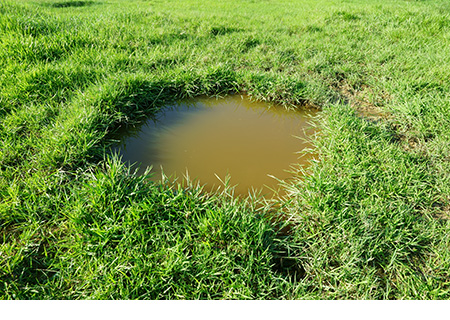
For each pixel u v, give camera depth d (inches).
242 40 199.5
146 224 79.2
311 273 74.6
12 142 101.0
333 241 77.6
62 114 115.6
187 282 69.9
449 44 193.3
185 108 145.1
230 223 78.2
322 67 175.5
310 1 404.8
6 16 165.9
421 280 70.7
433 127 120.6
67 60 153.3
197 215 79.7
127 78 135.9
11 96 121.0
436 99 132.9
